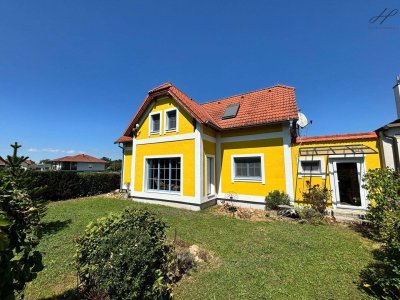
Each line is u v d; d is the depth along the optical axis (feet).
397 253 11.18
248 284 13.23
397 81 30.83
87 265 10.82
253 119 38.11
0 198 6.43
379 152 28.48
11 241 6.72
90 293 10.49
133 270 9.78
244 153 38.50
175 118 40.86
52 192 45.42
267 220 28.73
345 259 16.46
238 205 38.06
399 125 25.50
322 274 14.32
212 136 40.88
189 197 35.96
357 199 29.84
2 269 5.95
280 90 42.83
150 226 12.06
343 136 31.01
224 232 23.12
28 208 7.47
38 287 12.85
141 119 45.70
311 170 32.78
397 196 18.42
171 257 12.38
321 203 29.14
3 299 6.19
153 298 10.36
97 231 11.48
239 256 17.26
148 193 41.63
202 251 17.33
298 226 25.44
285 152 34.12
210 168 40.42
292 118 32.81
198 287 13.04
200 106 49.90
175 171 39.40
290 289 12.72
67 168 156.76
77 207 36.96
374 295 11.93
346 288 12.71
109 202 41.88
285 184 33.63
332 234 22.24
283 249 18.54
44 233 22.61
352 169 30.63
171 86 40.75
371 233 22.17
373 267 13.84
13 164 23.24
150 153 42.98
